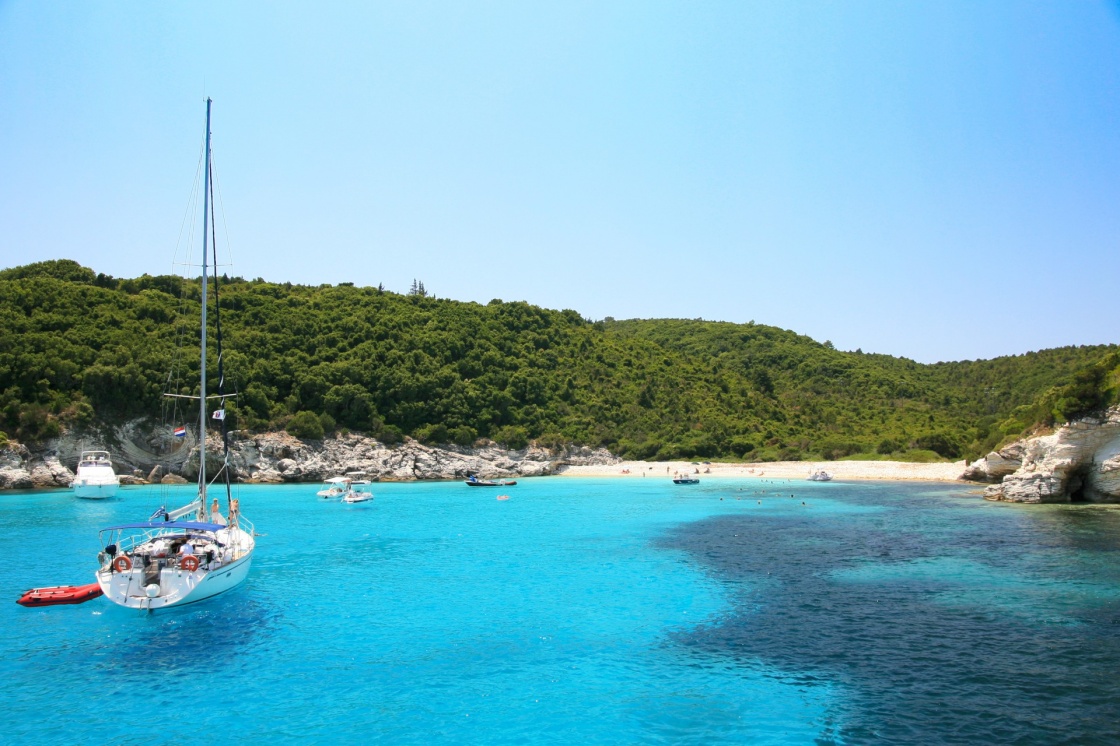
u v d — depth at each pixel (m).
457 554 37.56
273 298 101.75
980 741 15.80
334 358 94.06
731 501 64.50
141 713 17.39
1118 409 56.00
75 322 80.06
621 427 110.38
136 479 74.00
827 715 17.22
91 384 74.75
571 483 85.50
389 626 24.47
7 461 68.69
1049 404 71.19
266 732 16.39
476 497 68.62
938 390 150.88
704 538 42.69
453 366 102.81
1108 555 35.81
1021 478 61.06
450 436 95.38
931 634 23.22
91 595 27.73
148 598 24.52
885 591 28.89
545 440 101.56
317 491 72.50
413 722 16.95
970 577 31.17
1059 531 43.41
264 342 91.00
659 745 15.79
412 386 94.94
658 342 184.88
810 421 122.25
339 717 17.20
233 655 21.50
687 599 27.98
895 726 16.59
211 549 27.62
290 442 83.62
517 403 105.50
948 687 18.81
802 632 23.69
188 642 22.67
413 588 29.84
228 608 26.61
